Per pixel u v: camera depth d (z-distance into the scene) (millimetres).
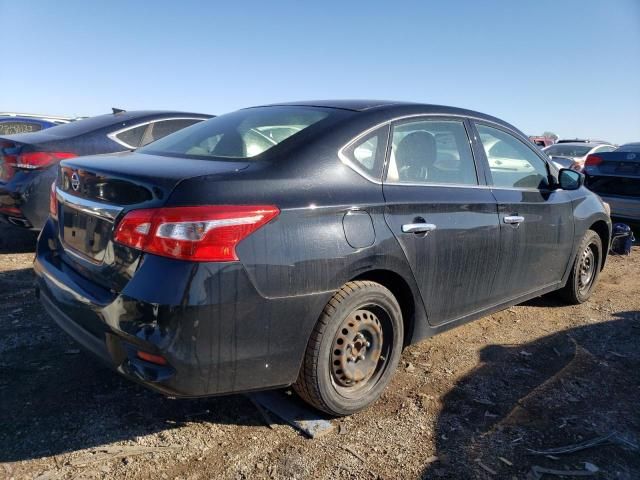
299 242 2385
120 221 2283
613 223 7891
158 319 2109
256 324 2287
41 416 2648
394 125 3068
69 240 2717
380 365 2924
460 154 3434
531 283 3967
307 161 2621
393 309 2867
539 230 3873
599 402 3066
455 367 3447
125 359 2248
